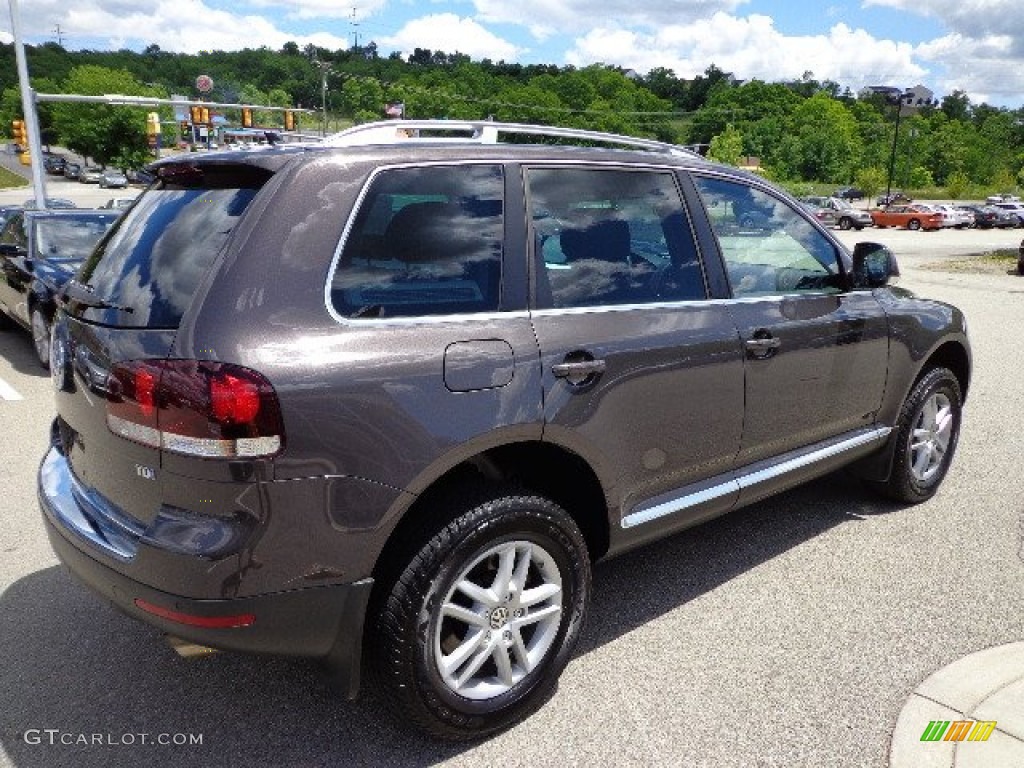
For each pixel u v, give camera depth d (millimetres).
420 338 2525
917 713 2857
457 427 2527
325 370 2328
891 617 3533
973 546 4258
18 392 7430
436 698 2586
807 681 3070
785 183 119062
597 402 2900
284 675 3125
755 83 163750
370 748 2719
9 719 2848
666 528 3326
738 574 3941
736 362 3412
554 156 3041
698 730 2797
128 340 2379
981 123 185500
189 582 2258
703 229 3467
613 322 3010
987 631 3414
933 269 22500
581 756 2674
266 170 2531
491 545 2637
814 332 3783
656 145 3543
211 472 2227
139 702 2951
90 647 3293
